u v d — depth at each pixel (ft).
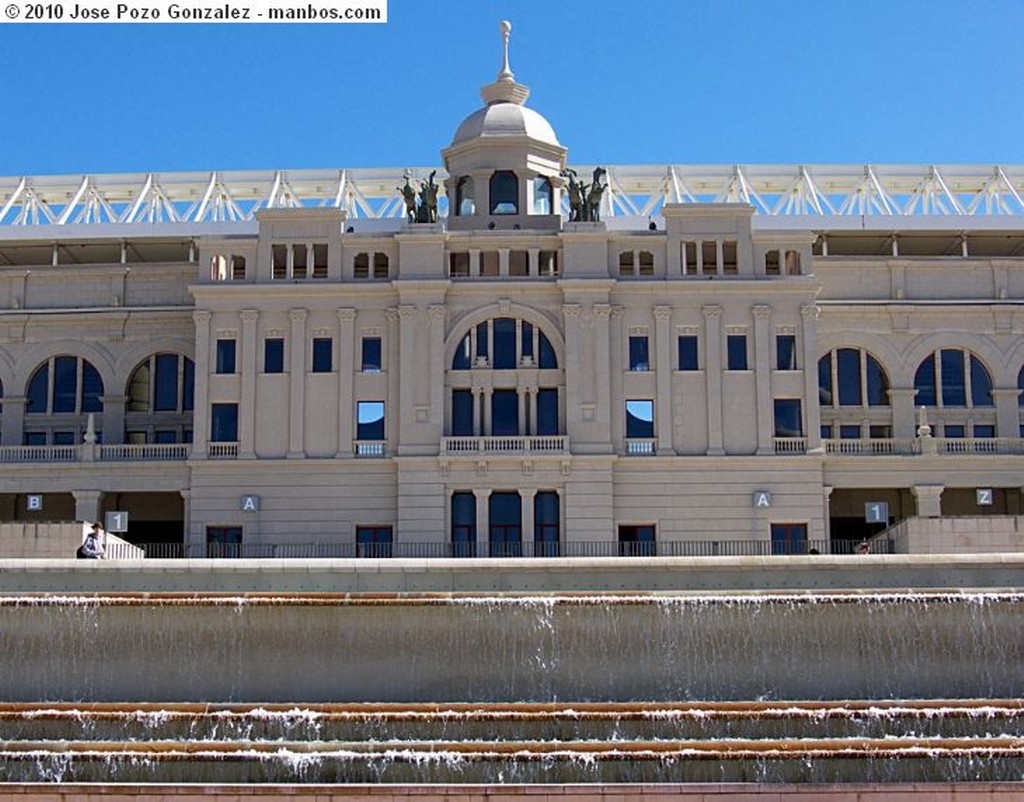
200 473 334.85
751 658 209.05
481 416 336.08
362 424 336.08
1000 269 366.63
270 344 340.18
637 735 193.06
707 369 336.49
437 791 178.91
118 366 362.74
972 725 194.49
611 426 333.42
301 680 207.92
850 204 428.15
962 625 209.56
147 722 194.29
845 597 209.87
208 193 424.05
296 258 345.92
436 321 337.11
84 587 219.82
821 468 334.65
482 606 209.67
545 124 368.27
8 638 209.05
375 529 331.98
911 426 357.82
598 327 336.70
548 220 354.13
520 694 207.72
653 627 209.46
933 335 362.33
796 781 184.14
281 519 332.39
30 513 349.82
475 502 330.34
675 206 343.87
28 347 364.17
